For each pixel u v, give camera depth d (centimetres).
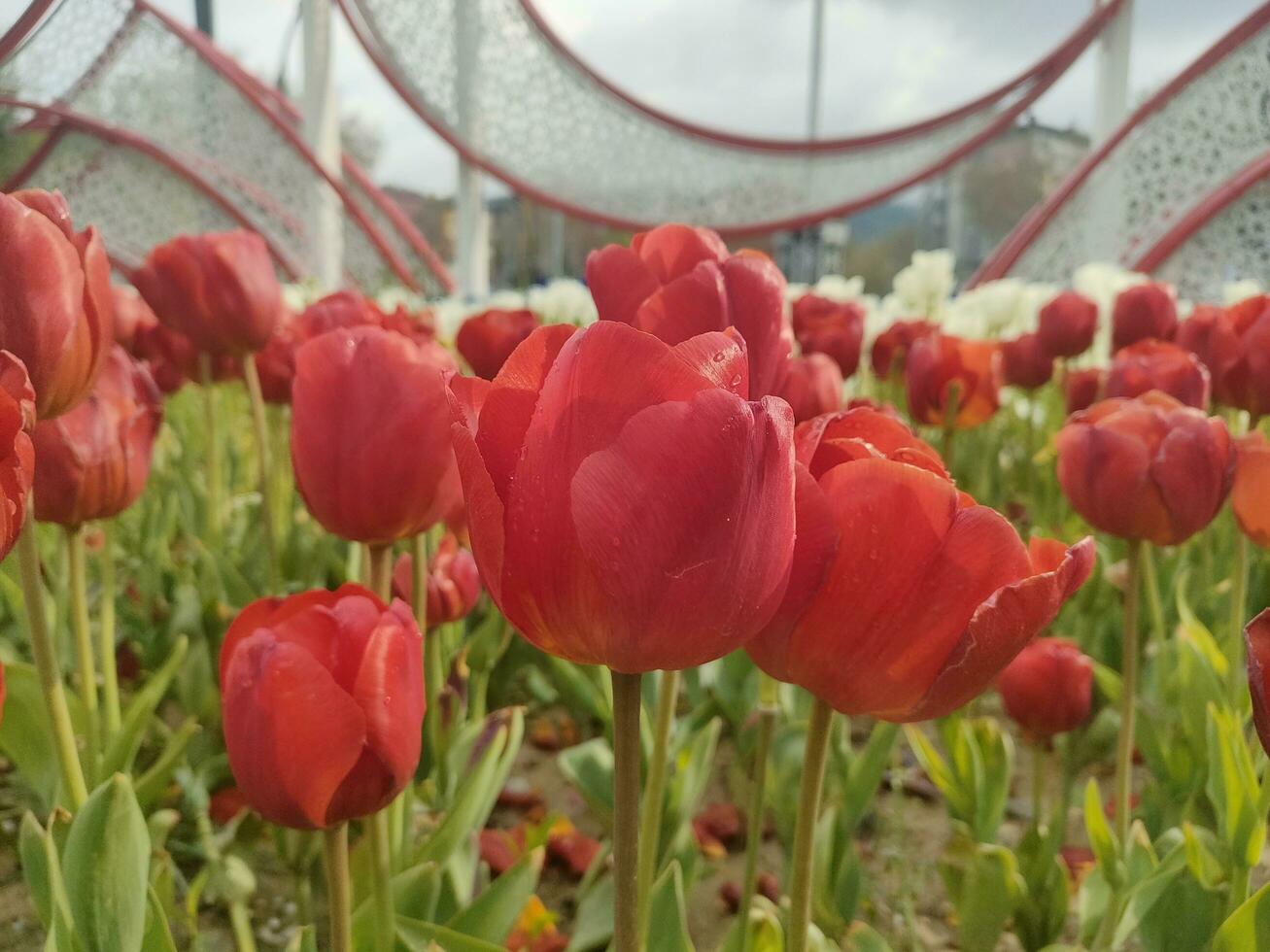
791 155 536
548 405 17
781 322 28
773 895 52
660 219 537
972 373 71
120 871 27
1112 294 143
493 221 533
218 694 56
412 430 31
